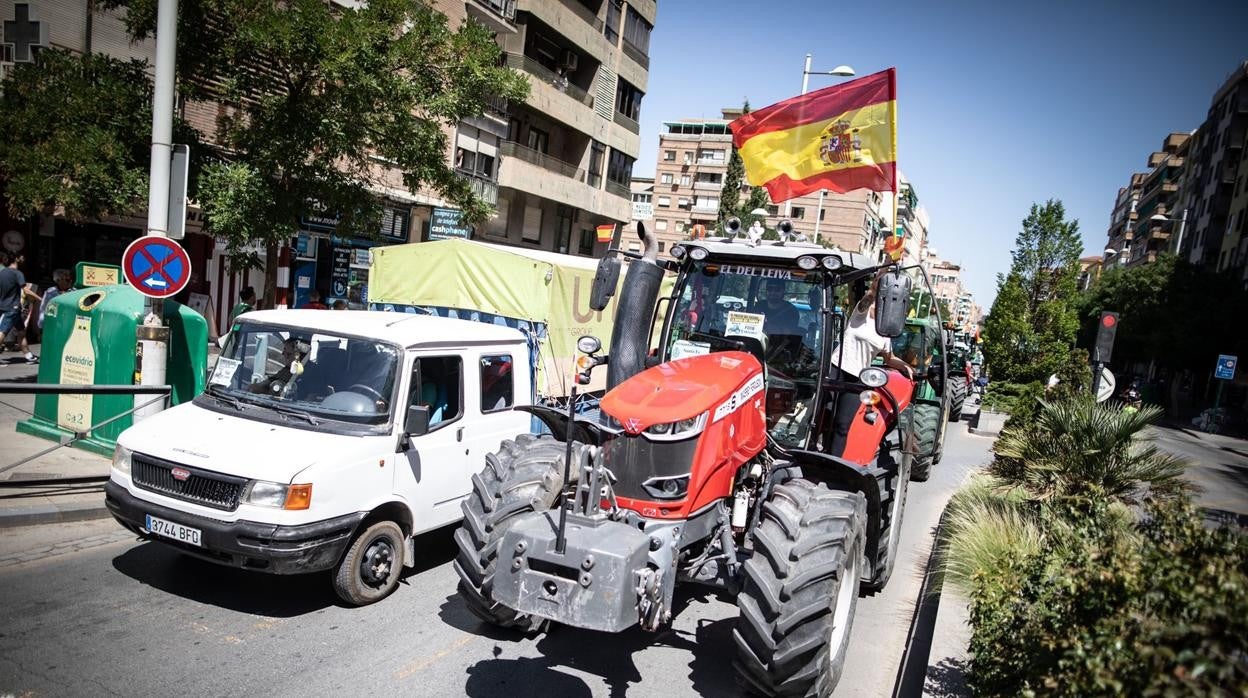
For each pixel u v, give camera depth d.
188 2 9.28
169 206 7.47
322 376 5.46
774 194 10.67
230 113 15.81
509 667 4.44
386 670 4.27
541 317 9.98
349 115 9.86
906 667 5.00
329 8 9.80
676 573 4.14
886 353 6.62
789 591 3.68
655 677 4.48
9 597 4.70
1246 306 37.59
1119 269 56.03
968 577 5.92
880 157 9.80
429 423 5.67
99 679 3.86
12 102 9.13
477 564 4.09
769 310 5.44
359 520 4.93
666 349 5.63
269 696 3.86
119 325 7.64
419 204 22.30
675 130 73.44
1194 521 3.31
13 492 6.29
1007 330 20.12
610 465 4.09
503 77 11.15
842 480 4.71
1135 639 2.65
